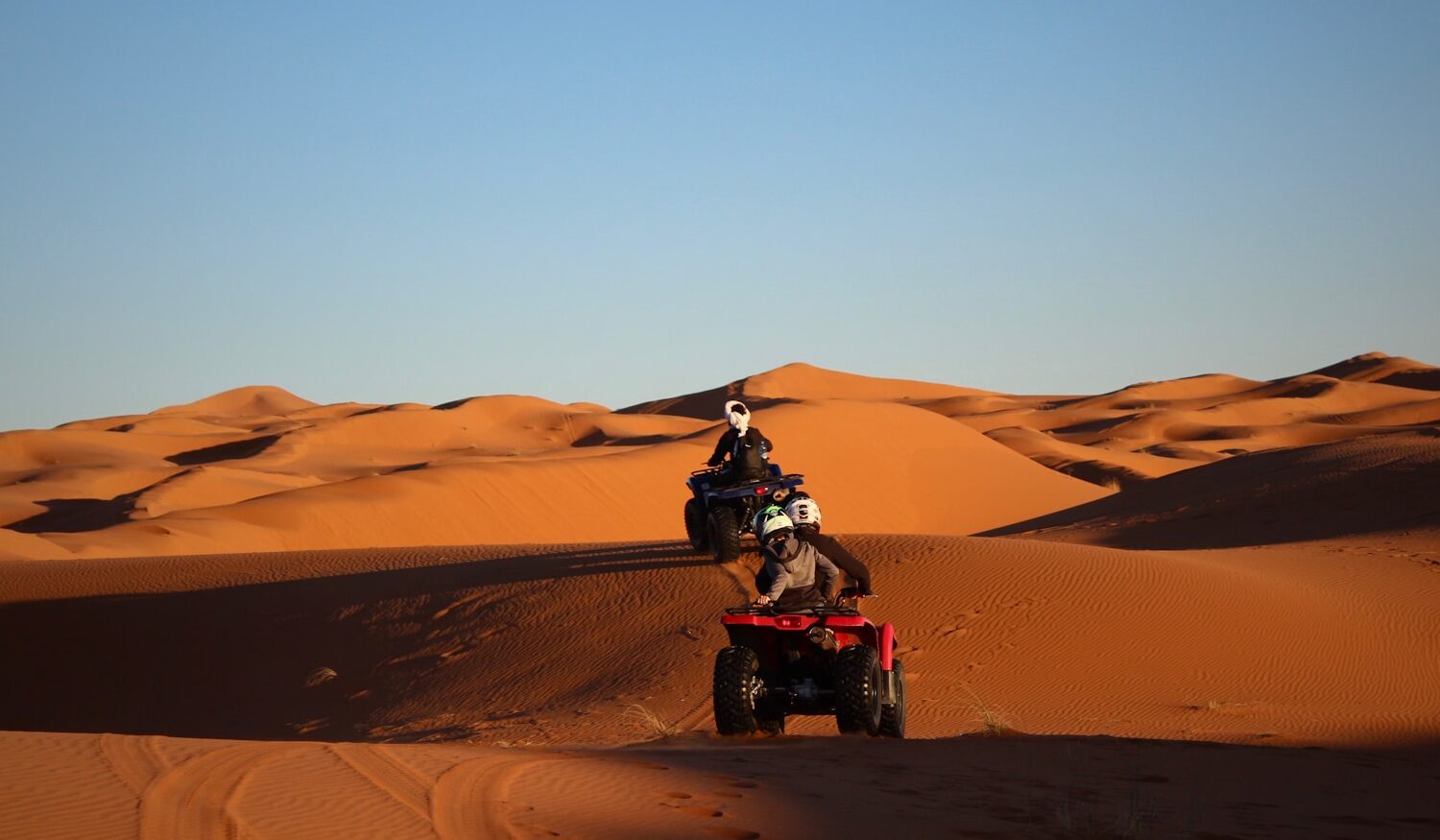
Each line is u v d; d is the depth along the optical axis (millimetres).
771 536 9555
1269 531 39062
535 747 8125
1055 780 7988
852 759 8172
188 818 4980
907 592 21188
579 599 22953
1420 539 31062
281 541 57750
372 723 20078
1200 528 41656
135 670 25828
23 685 26266
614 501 70250
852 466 77312
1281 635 19953
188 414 183750
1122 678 17781
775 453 75250
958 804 6746
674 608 21375
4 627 28984
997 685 17344
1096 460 104188
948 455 82500
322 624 25891
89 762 5840
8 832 4562
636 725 15594
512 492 67562
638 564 24312
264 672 24266
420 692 20938
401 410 130500
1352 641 19953
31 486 85188
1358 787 8906
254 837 4785
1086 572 22078
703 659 18766
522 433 133000
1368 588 23672
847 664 9289
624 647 20266
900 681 10195
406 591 26516
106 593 30750
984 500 78312
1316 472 45156
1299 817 7395
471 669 21328
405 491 65062
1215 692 17266
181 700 24125
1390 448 46375
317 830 4953
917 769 7898
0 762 5688
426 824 5215
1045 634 19359
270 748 6629
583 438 130750
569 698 18516
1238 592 21750
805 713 9875
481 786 5996
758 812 6031
